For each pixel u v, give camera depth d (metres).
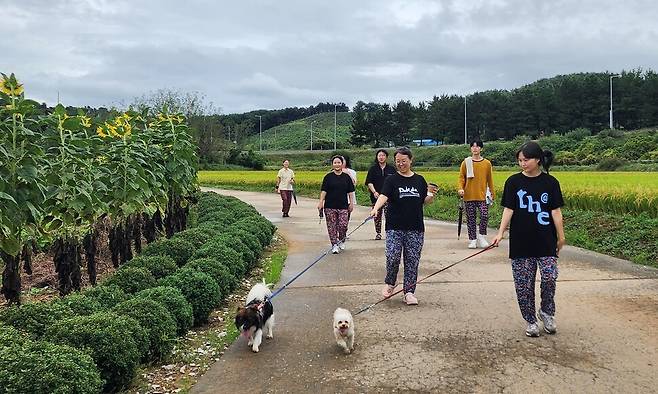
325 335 6.37
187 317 6.41
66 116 8.64
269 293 6.43
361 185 30.03
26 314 5.38
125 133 10.80
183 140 13.24
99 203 8.73
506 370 5.16
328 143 118.12
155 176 11.57
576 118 91.81
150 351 5.55
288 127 171.62
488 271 9.65
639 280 8.74
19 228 7.12
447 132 103.50
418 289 8.38
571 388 4.73
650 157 55.41
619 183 18.66
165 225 13.48
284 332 6.52
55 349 4.37
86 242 8.57
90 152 9.49
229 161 74.44
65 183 8.16
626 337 5.98
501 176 30.08
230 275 8.16
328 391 4.82
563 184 18.83
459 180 12.34
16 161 7.21
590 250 11.95
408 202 7.51
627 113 89.19
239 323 5.83
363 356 5.64
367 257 11.38
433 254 11.54
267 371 5.32
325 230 16.20
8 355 4.14
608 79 93.81
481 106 100.06
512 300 7.63
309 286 8.80
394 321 6.79
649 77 92.31
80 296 6.22
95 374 4.34
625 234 12.09
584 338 5.98
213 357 5.79
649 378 4.90
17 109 7.32
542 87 105.75
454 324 6.60
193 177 14.16
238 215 15.12
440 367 5.28
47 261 10.68
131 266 7.93
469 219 12.34
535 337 6.04
